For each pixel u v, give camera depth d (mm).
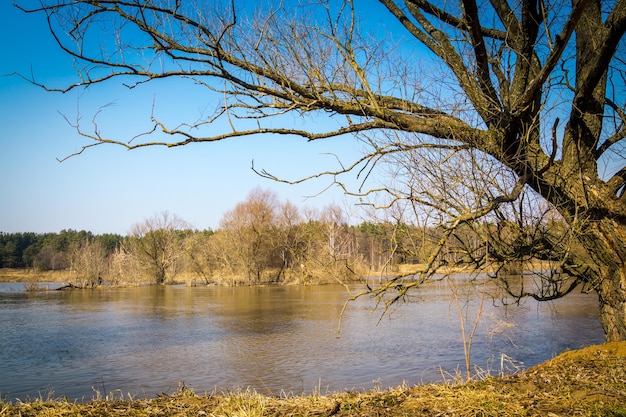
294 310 30938
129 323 26656
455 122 6457
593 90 6613
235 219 64625
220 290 53844
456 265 6945
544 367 6352
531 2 6012
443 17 6656
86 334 23047
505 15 6746
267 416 4973
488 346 17359
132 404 5695
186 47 6016
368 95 6582
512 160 6297
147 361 16969
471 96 6434
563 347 16703
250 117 6379
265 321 26234
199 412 5250
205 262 72000
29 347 19844
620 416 4270
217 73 6055
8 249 118062
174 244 74125
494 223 6965
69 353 18547
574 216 6102
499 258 6867
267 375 14609
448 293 36688
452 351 16938
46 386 14000
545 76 5512
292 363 16047
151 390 13305
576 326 20375
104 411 5289
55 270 108312
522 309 24656
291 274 62781
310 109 6352
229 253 65312
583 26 6660
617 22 5539
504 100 6551
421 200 6266
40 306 37188
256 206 63562
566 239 6570
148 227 73688
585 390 4988
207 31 5711
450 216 6227
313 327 23656
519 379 5734
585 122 6734
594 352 6527
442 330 21250
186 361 16828
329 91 6430
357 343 19062
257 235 62969
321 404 5301
